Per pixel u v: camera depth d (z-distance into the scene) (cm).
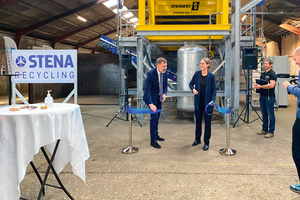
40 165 298
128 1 1712
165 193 224
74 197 218
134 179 256
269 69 431
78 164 212
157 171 278
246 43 688
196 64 550
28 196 219
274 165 293
